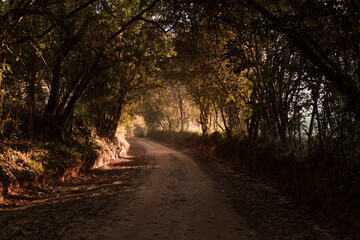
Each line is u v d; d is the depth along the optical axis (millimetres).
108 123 22859
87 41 13070
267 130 13562
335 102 7609
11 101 11125
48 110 12930
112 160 20406
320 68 6816
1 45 8641
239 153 17016
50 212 6852
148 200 8328
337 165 7227
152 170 15438
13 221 6020
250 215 6832
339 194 6438
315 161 8562
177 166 17062
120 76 19547
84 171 13633
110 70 17172
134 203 7941
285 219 6516
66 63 13883
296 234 5508
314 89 8352
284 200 8406
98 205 7664
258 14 10258
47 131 12594
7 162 8477
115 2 13250
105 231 5566
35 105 12680
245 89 16031
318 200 7129
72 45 12586
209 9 8352
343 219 5789
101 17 12828
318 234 5496
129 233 5477
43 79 15477
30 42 10062
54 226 5801
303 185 8336
